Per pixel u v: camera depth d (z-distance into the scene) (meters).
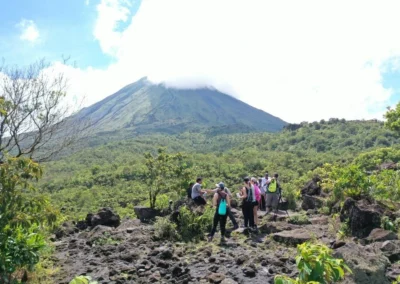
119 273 7.20
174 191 16.41
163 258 8.20
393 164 22.77
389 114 29.42
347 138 126.62
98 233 11.13
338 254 6.88
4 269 5.91
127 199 43.88
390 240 8.28
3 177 6.01
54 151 15.91
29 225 6.19
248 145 155.88
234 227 11.29
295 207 15.78
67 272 7.45
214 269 7.27
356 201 11.29
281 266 7.37
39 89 15.23
